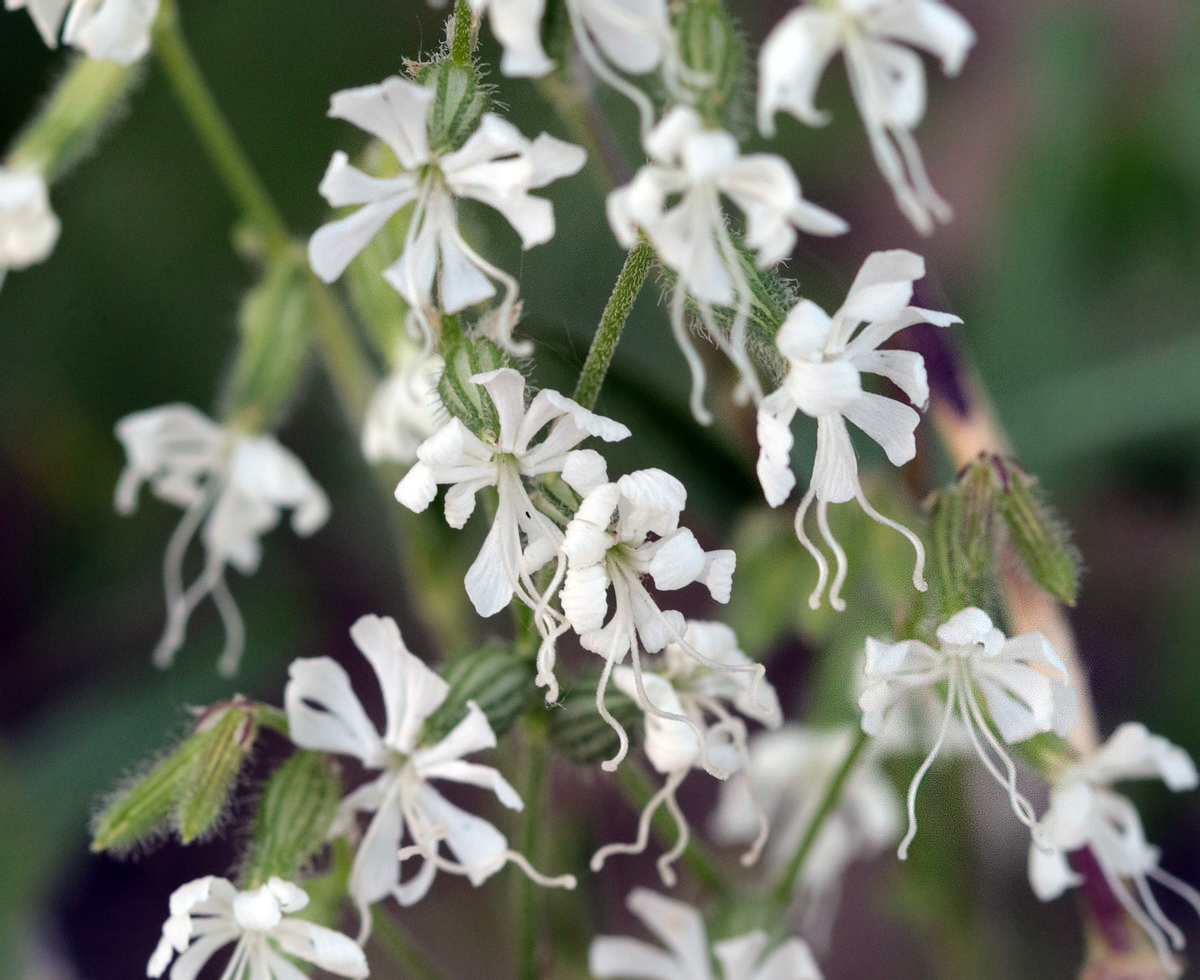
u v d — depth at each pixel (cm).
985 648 19
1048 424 27
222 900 19
